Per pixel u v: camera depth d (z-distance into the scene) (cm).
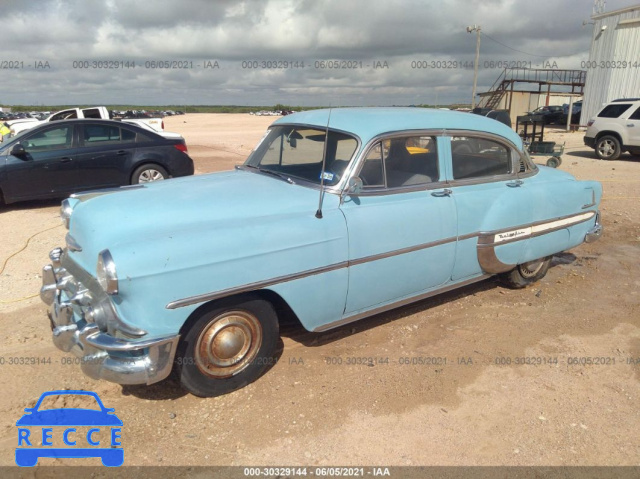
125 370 291
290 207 361
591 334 431
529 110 3019
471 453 291
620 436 307
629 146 1449
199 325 315
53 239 686
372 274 380
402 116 414
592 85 2320
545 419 321
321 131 405
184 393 346
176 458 286
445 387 353
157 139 939
